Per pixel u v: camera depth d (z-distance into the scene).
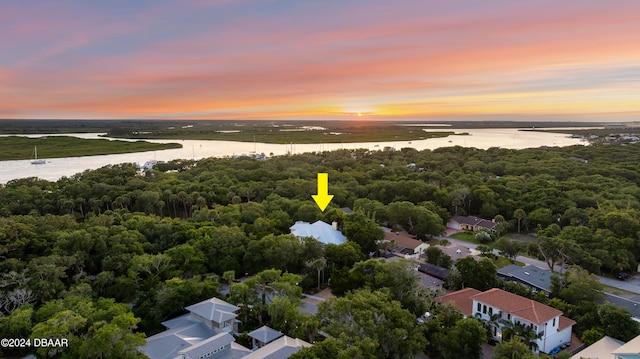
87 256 78.69
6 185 152.12
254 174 174.50
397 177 173.25
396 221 118.12
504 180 159.38
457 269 80.12
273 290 66.56
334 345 45.25
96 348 46.25
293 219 115.56
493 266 76.31
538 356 49.31
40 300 65.31
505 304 61.12
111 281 71.50
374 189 149.12
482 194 135.75
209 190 144.75
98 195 137.75
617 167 182.00
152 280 72.44
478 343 53.50
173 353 52.62
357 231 98.38
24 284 64.75
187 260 79.94
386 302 55.69
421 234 113.62
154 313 64.81
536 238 113.00
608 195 130.25
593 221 105.44
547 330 57.44
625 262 86.25
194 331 58.38
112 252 78.88
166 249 89.69
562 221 117.69
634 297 77.06
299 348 51.34
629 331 56.16
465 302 67.50
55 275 67.62
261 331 58.16
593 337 57.69
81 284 66.56
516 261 96.56
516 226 125.31
